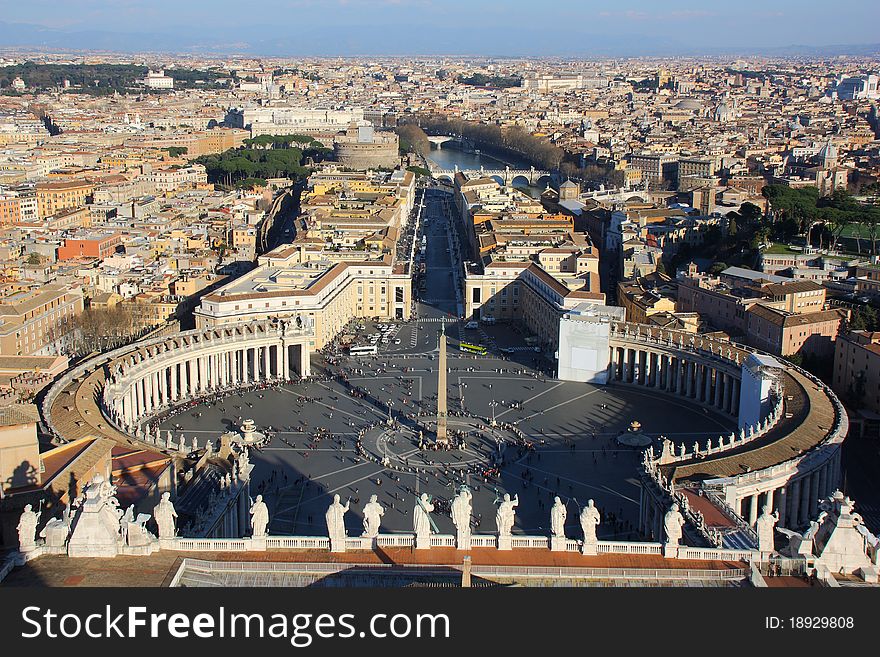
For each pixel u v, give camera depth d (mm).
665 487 188750
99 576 124188
